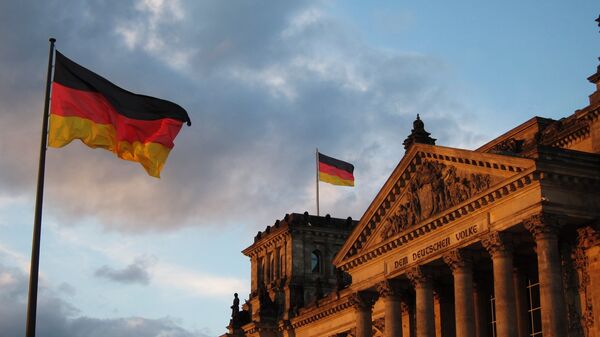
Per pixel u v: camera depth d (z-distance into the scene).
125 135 64.50
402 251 103.62
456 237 93.94
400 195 104.19
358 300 112.00
